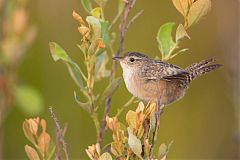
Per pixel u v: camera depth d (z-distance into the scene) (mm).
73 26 13953
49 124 13352
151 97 8867
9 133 13375
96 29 7012
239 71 12547
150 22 14781
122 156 6711
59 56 7367
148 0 14781
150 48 14703
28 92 8406
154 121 6641
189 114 14945
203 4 7078
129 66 9078
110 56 12844
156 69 8750
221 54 14461
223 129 14938
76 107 13719
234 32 13414
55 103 13703
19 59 8617
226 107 14914
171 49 7605
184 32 7355
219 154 14828
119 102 13648
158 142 14711
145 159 6547
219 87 14914
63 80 13828
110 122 6652
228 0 13766
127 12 7461
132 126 6652
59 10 13883
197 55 14703
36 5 13836
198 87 15008
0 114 8516
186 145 14820
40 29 13859
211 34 14508
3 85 8398
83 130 13625
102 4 7480
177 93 8914
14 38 8539
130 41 14625
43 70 13805
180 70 8539
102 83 13234
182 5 7180
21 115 13305
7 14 8570
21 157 13461
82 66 13977
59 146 6664
